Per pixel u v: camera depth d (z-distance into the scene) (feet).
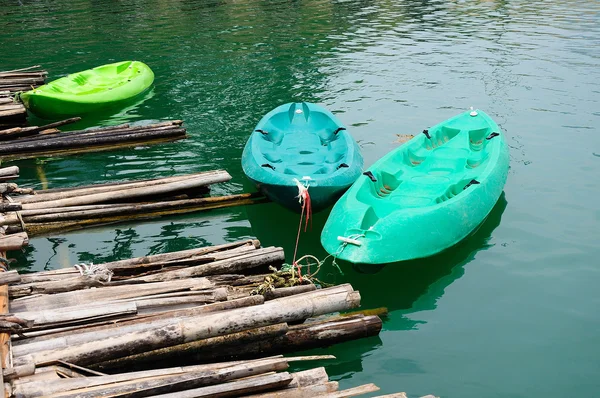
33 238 23.54
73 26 62.69
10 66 48.19
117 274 19.34
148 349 14.82
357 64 47.75
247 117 37.19
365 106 38.55
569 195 26.86
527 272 21.38
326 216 25.72
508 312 19.29
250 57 50.44
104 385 13.33
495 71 44.96
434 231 21.34
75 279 17.79
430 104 38.70
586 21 60.49
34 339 14.89
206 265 19.52
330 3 74.64
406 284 20.94
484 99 39.29
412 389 16.07
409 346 17.74
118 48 53.78
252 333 15.94
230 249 20.99
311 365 16.89
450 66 46.55
